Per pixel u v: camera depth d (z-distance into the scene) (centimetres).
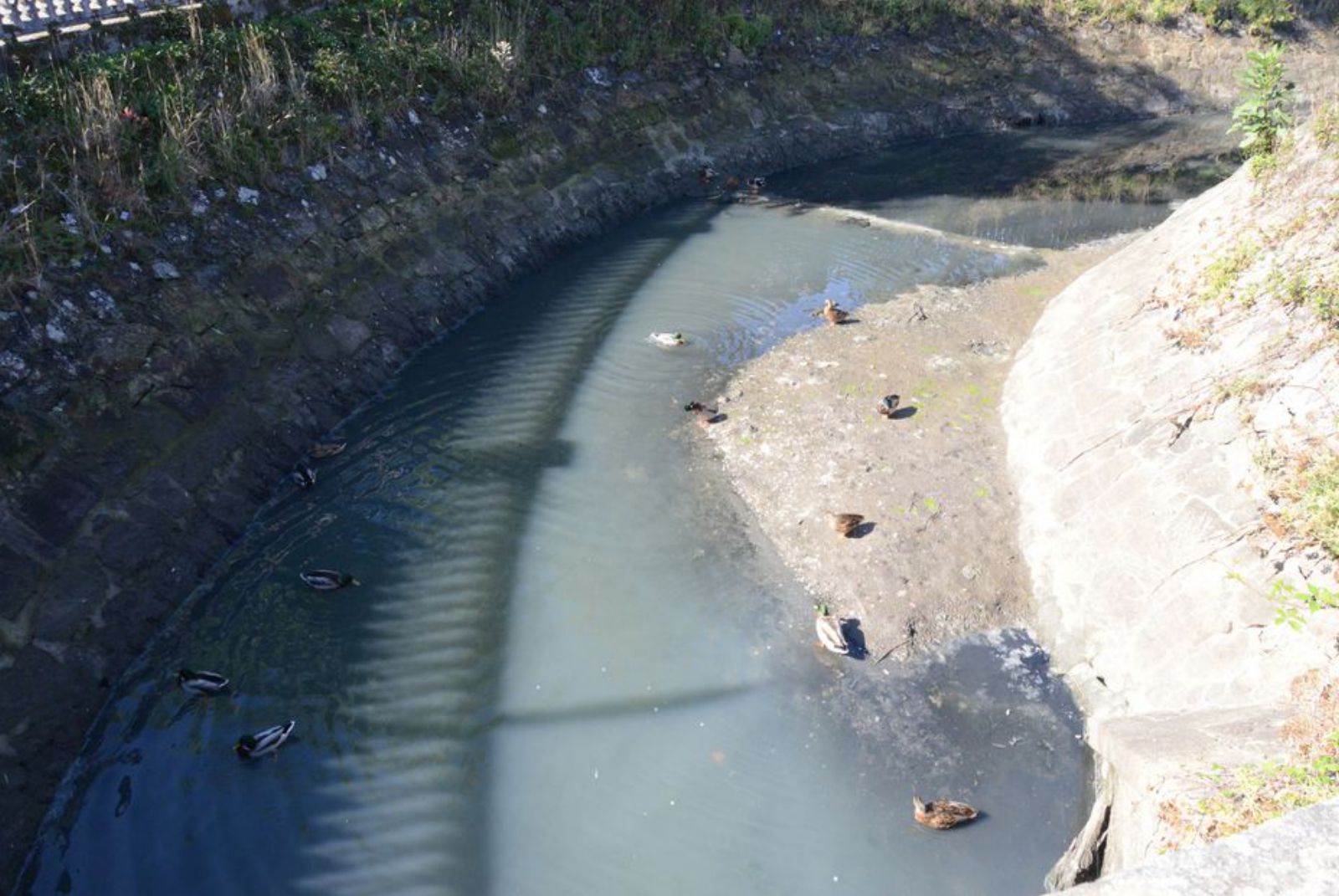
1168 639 993
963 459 1371
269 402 1416
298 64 1834
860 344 1714
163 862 881
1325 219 1152
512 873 880
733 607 1173
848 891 860
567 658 1106
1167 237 1541
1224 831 646
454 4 2245
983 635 1127
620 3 2603
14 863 877
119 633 1083
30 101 1392
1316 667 841
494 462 1427
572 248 2112
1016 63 3259
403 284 1739
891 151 2877
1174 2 3512
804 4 3025
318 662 1089
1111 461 1198
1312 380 1018
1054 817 923
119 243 1359
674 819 928
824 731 1016
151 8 1738
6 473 1088
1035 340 1633
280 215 1609
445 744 999
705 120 2617
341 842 900
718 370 1664
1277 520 955
